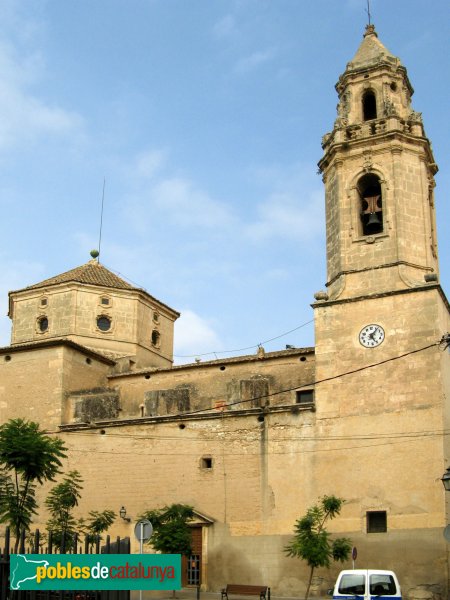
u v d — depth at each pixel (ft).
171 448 139.03
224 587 127.75
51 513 137.18
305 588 122.31
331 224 141.08
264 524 128.36
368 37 151.43
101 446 143.74
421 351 125.39
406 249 132.98
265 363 146.82
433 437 120.67
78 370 153.89
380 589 84.79
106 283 169.58
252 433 133.80
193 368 152.25
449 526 83.20
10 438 104.01
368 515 121.80
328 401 129.59
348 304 132.67
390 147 137.80
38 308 168.25
